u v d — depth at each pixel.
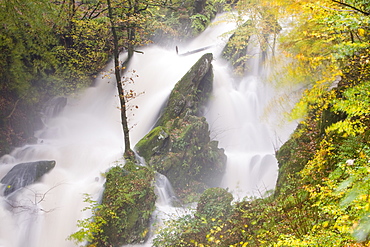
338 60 5.67
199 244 7.79
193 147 14.44
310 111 8.25
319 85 5.90
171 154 13.88
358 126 5.34
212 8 26.73
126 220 9.95
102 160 13.55
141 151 13.62
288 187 7.47
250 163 15.06
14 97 14.77
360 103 4.64
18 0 13.80
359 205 3.55
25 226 9.90
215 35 24.69
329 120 7.17
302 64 6.15
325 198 4.65
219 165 14.66
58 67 17.30
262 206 7.94
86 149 14.25
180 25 25.66
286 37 6.41
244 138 17.25
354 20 3.92
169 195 12.85
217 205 9.34
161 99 17.33
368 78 5.42
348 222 3.79
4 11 13.25
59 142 15.57
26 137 14.70
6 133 13.70
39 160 13.11
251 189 13.77
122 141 16.17
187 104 16.28
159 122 15.77
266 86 17.36
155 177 12.64
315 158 6.26
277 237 5.79
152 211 10.80
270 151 16.19
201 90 17.78
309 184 6.16
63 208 10.87
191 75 16.75
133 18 14.16
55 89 17.34
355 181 3.79
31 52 15.88
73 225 10.51
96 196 11.10
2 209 10.02
